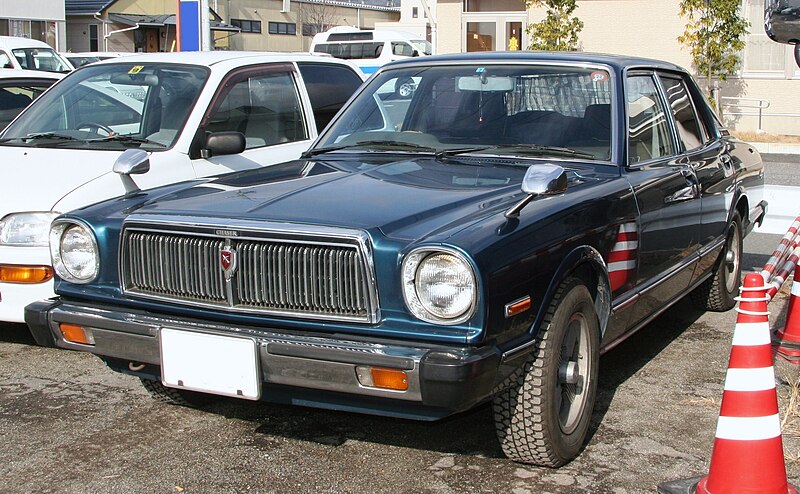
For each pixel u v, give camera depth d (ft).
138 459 13.34
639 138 16.05
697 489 11.73
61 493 12.28
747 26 62.49
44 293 17.51
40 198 17.70
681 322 20.68
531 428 12.30
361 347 11.05
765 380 11.21
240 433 14.34
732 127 66.44
